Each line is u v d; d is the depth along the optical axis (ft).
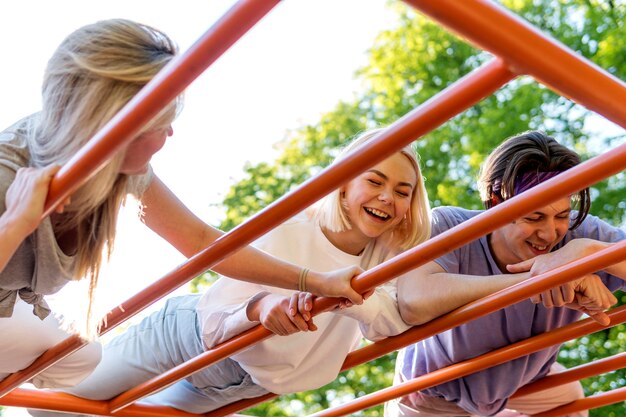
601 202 20.33
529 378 7.28
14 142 4.83
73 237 5.11
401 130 4.00
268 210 4.75
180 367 6.65
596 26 23.27
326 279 5.71
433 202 21.45
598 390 19.13
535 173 6.34
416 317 6.32
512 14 3.25
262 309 6.05
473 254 6.70
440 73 25.00
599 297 6.04
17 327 6.11
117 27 4.66
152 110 3.84
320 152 25.93
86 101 4.55
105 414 7.30
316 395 21.59
